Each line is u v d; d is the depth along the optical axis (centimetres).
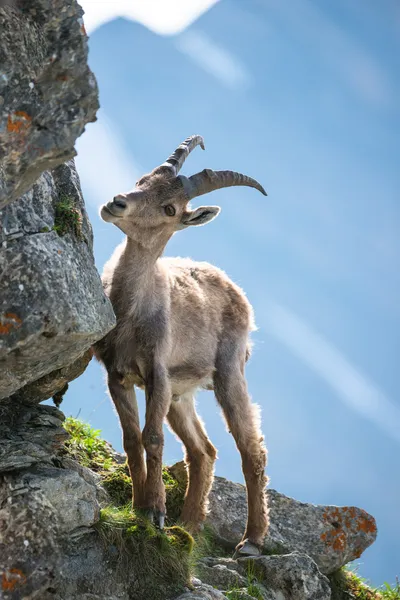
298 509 3142
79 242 2139
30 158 1731
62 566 2103
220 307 3195
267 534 2998
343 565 3106
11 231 1948
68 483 2139
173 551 2369
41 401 2431
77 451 2864
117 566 2220
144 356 2691
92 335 2091
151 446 2545
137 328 2678
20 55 1702
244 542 2895
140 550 2295
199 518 2914
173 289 2972
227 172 2845
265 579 2731
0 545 1998
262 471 3017
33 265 1944
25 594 1975
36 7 1741
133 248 2712
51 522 2081
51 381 2367
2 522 2019
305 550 3030
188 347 3006
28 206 2020
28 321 1906
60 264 2009
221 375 3148
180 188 2728
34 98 1717
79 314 2017
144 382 2698
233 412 3117
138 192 2680
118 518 2317
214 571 2633
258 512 2938
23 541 2020
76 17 1778
